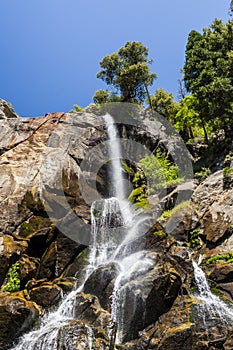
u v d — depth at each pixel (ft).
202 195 53.16
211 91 63.41
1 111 76.74
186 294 34.32
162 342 29.73
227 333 29.84
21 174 57.47
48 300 35.94
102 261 42.45
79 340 28.35
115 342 31.09
